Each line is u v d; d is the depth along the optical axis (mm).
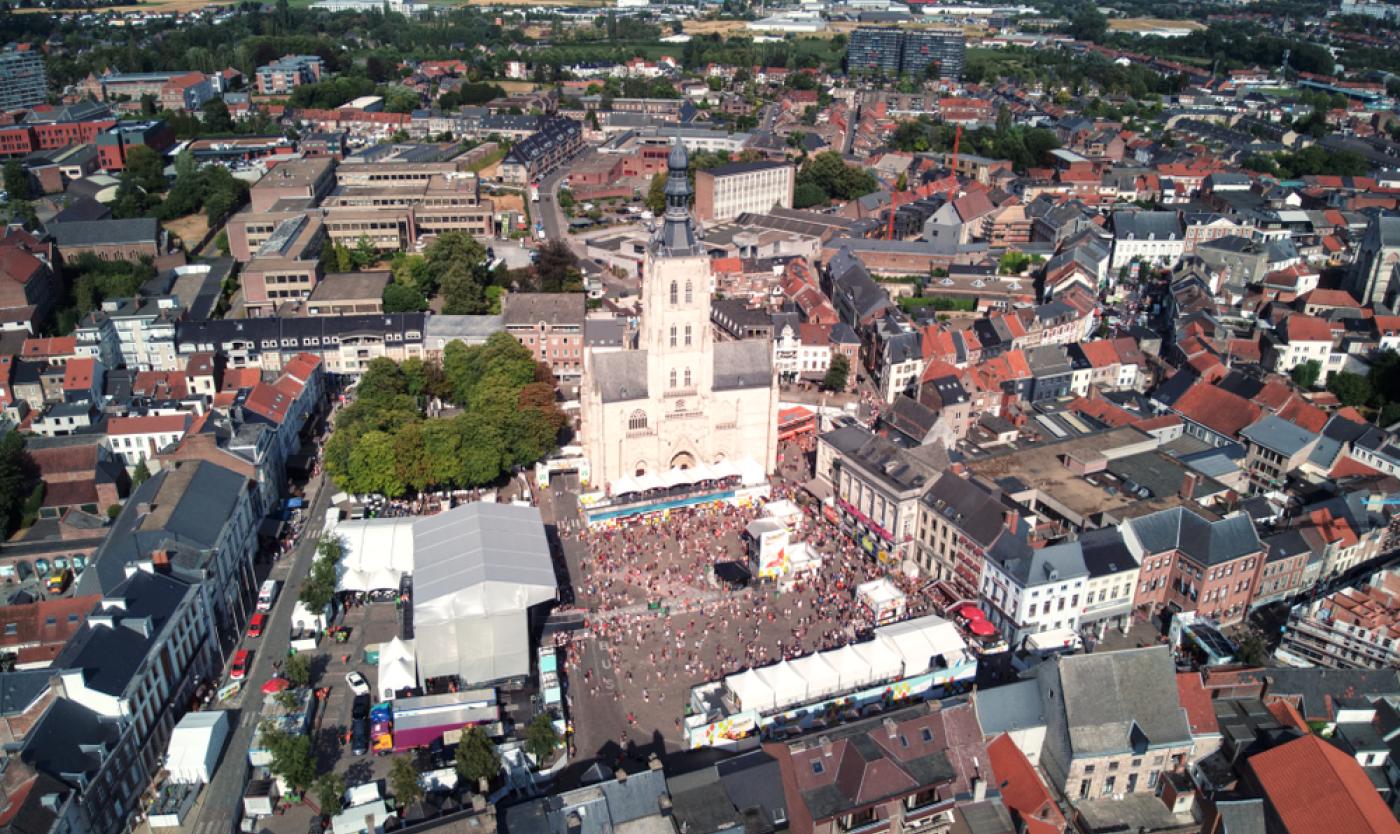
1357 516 196125
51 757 124812
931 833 126625
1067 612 170625
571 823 119125
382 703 151625
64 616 160750
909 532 195250
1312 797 126438
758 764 127438
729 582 187250
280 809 137250
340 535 185500
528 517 185375
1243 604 179875
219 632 167250
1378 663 158250
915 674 157375
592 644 170625
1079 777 135375
